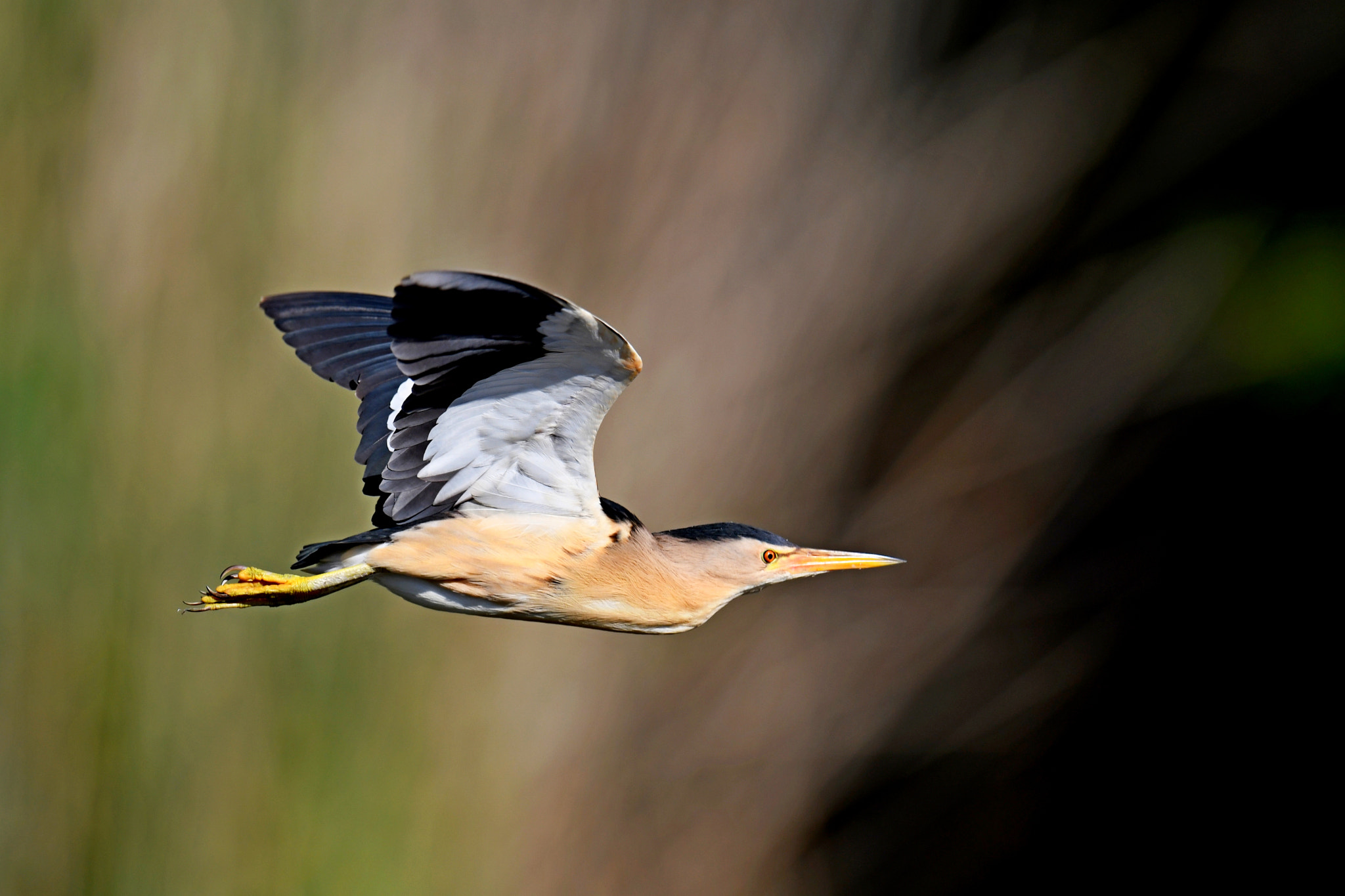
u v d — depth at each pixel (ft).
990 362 41.75
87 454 33.99
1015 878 47.24
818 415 38.37
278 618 34.53
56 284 34.30
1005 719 44.39
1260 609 49.70
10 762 33.63
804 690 40.06
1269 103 46.98
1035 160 41.19
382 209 35.06
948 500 41.75
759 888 39.63
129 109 34.94
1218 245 46.80
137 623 33.91
